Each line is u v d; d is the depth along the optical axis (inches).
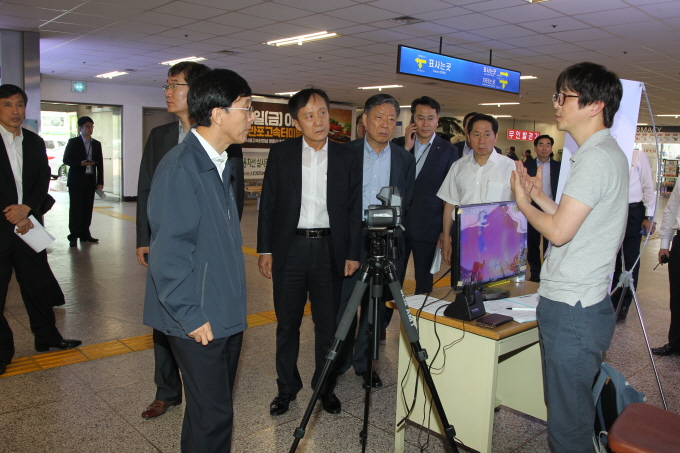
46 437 91.2
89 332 147.5
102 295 186.9
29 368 121.3
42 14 275.4
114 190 582.6
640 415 68.4
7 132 119.5
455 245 85.1
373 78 478.9
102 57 401.7
